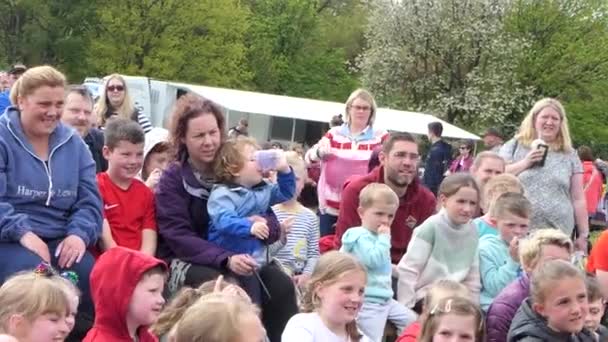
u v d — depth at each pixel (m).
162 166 6.72
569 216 7.57
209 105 5.56
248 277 5.34
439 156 15.16
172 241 5.41
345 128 8.70
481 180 7.56
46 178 5.12
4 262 4.85
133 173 5.63
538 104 7.82
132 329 4.40
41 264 4.30
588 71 44.91
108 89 8.81
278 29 57.81
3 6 47.81
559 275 4.76
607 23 45.84
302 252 7.20
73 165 5.25
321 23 62.16
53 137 5.23
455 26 40.84
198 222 5.51
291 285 5.51
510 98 40.19
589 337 5.03
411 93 41.97
